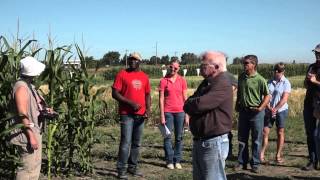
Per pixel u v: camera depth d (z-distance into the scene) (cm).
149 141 873
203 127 369
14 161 469
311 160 619
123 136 555
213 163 370
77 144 573
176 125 615
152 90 2339
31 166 412
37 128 412
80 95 584
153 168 627
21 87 402
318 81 482
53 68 530
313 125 607
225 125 369
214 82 368
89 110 583
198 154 379
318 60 563
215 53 373
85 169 583
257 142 593
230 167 627
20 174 412
